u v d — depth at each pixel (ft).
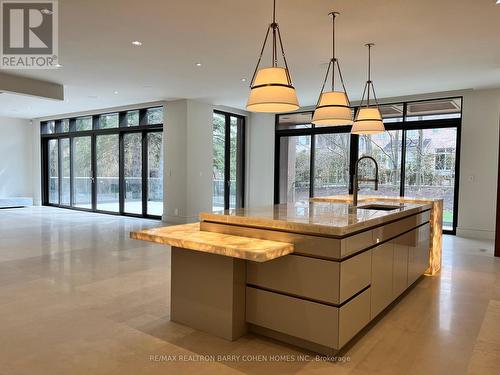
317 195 30.60
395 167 27.12
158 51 16.65
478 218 23.99
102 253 18.53
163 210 29.86
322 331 8.48
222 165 32.48
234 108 32.37
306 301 8.68
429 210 15.02
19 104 31.17
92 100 29.04
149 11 12.37
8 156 39.60
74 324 10.20
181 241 9.07
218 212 10.75
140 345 9.05
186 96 27.04
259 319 9.46
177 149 28.68
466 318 10.94
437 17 12.66
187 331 9.84
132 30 14.10
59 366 8.04
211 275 9.62
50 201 41.29
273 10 11.83
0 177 39.04
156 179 31.53
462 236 24.48
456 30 13.82
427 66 18.54
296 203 14.29
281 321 9.09
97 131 35.22
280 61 17.79
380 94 25.49
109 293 12.70
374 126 15.26
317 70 19.35
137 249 19.47
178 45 15.81
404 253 12.35
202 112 29.32
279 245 8.54
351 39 14.82
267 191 33.19
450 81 21.65
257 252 7.76
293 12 12.35
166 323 10.34
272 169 32.76
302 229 8.63
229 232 9.88
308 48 15.94
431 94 25.09
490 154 23.54
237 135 34.04
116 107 32.68
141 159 32.32
